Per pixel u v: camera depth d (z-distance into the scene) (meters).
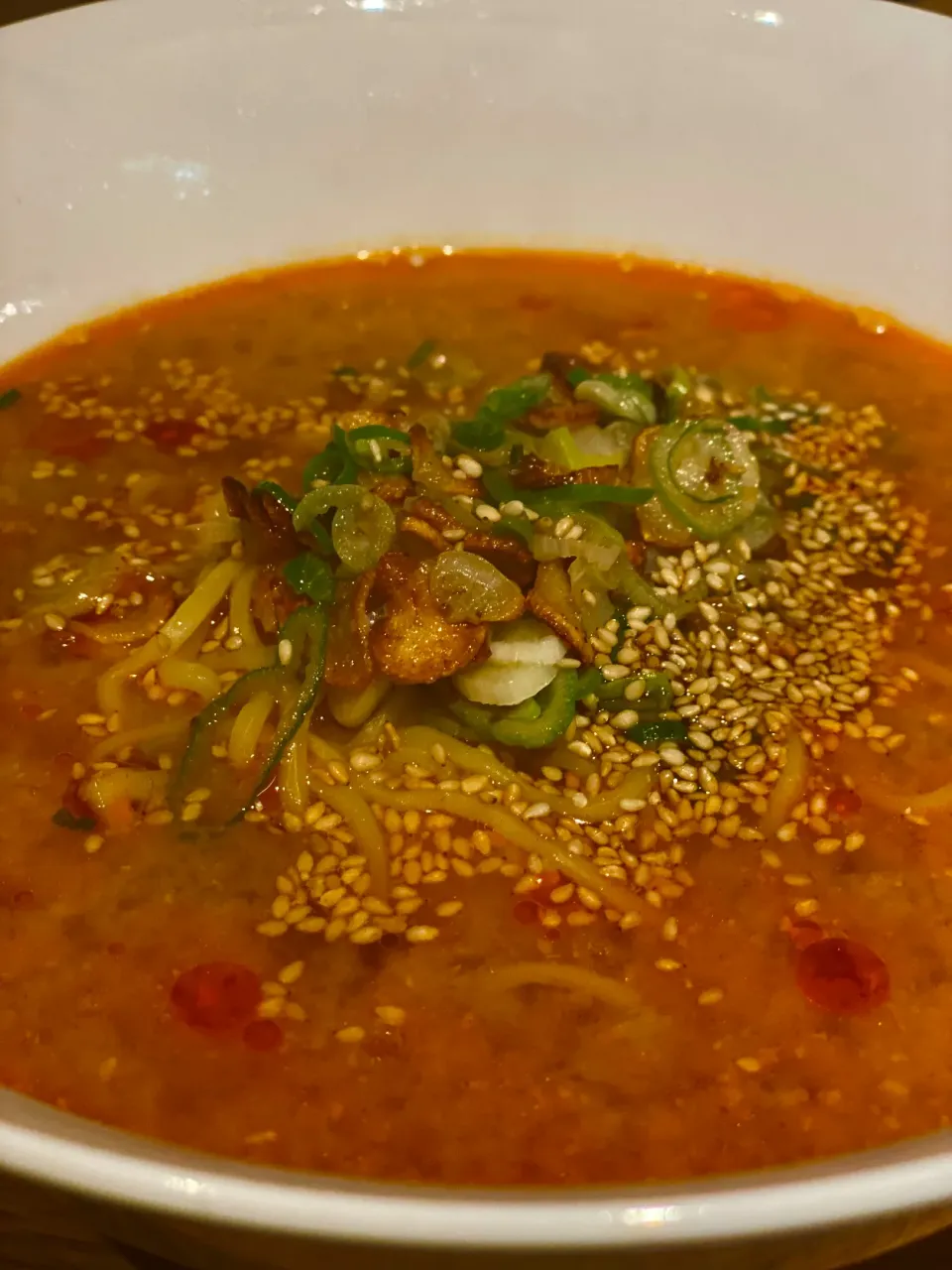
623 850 0.15
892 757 0.16
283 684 0.16
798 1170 0.10
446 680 0.16
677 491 0.18
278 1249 0.10
